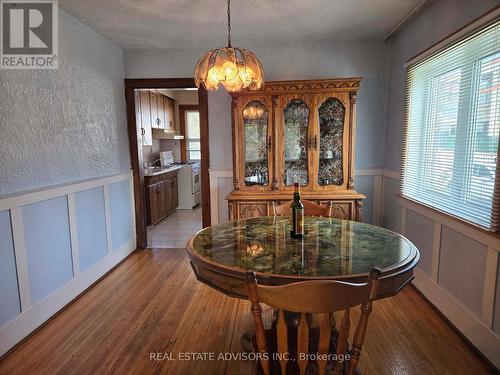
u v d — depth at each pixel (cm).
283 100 311
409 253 145
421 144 266
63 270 248
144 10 251
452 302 215
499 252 172
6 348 193
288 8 250
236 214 322
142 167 385
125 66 356
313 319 209
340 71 342
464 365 179
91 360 186
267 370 106
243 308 243
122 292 272
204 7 246
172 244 403
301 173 322
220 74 189
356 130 349
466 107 204
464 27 197
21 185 210
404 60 299
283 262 136
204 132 363
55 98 243
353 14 264
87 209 282
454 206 216
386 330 211
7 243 196
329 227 190
